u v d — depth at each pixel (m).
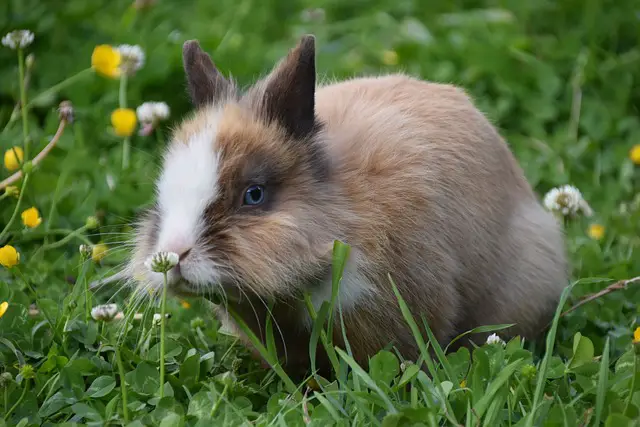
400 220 7.50
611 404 6.43
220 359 8.10
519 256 8.45
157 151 10.69
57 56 12.18
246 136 7.20
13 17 12.59
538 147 11.67
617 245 10.12
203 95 7.93
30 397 7.04
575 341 7.03
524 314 8.48
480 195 8.14
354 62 12.75
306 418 6.59
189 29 13.28
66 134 10.94
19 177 9.29
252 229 6.95
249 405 6.99
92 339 7.71
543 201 10.38
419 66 12.66
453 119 8.33
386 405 6.42
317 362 7.92
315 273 7.15
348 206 7.38
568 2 13.34
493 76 12.41
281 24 13.99
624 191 11.02
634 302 8.78
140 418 6.77
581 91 12.21
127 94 11.74
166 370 7.46
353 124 7.92
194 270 6.77
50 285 8.74
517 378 6.81
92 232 9.80
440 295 7.71
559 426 6.31
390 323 7.52
